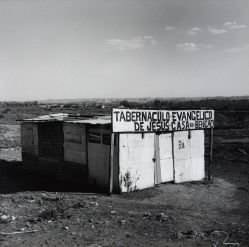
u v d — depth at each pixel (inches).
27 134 757.9
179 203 479.2
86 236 316.8
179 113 617.0
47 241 302.2
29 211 410.0
